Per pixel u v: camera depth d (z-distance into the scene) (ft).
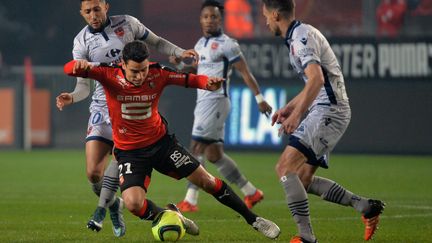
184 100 180.75
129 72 61.26
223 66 95.96
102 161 73.56
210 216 88.22
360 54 174.50
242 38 177.78
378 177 134.92
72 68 62.44
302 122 65.10
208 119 95.14
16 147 195.83
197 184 65.72
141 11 202.59
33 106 195.83
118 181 70.64
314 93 60.70
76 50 75.05
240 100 178.50
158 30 202.08
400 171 144.97
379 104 174.70
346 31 188.03
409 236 73.05
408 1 183.62
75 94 69.05
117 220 71.72
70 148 196.44
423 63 172.04
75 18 211.82
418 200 104.58
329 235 73.72
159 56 189.78
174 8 201.36
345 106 66.08
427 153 173.37
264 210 94.22
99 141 73.41
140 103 63.93
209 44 96.37
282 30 64.64
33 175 139.23
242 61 95.25
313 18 189.78
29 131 195.83
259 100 94.22
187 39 201.36
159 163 65.51
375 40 173.68
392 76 173.37
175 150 65.36
